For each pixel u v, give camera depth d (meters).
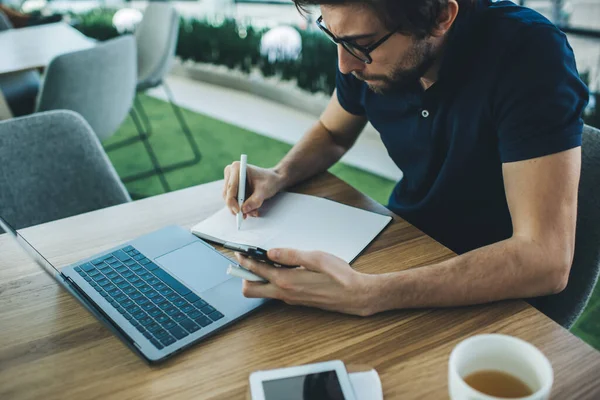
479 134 1.04
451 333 0.74
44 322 0.78
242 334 0.75
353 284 0.78
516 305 0.79
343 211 1.04
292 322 0.77
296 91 3.79
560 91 0.90
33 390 0.67
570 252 0.84
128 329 0.76
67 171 1.26
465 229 1.18
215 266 0.89
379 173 2.76
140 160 3.15
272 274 0.80
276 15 4.73
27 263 0.92
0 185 1.19
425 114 1.09
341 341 0.74
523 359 0.56
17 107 2.54
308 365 0.65
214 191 1.13
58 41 2.62
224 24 4.45
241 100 4.09
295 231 0.98
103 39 5.38
